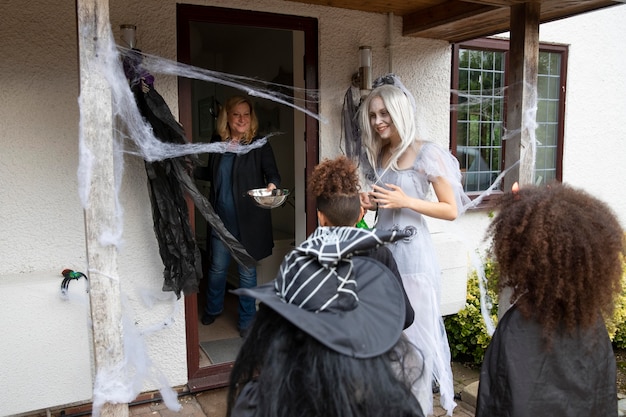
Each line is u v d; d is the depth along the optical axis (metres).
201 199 2.71
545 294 1.29
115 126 2.64
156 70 2.83
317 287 1.19
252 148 3.41
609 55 4.78
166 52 2.86
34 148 2.63
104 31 1.80
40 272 2.66
